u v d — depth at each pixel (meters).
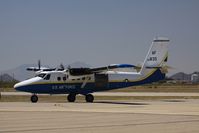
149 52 113.56
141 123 50.34
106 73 109.88
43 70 115.25
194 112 67.06
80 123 50.12
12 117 57.25
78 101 114.62
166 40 113.50
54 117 57.62
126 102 102.44
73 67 108.81
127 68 107.12
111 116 59.34
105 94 165.88
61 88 107.75
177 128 45.44
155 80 113.31
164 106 83.38
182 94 159.62
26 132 42.03
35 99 106.75
